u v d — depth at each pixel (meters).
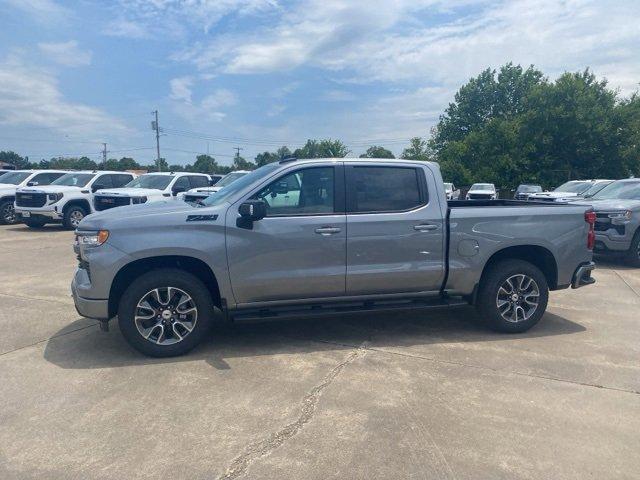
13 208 17.25
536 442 3.24
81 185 16.05
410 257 5.06
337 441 3.23
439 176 5.25
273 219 4.77
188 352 4.79
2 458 3.04
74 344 5.04
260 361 4.60
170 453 3.09
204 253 4.59
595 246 9.80
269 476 2.86
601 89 40.06
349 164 5.04
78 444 3.19
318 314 4.93
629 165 37.88
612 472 2.92
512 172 40.31
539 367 4.48
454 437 3.29
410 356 4.75
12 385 4.05
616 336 5.39
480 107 61.28
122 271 4.59
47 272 8.69
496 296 5.32
